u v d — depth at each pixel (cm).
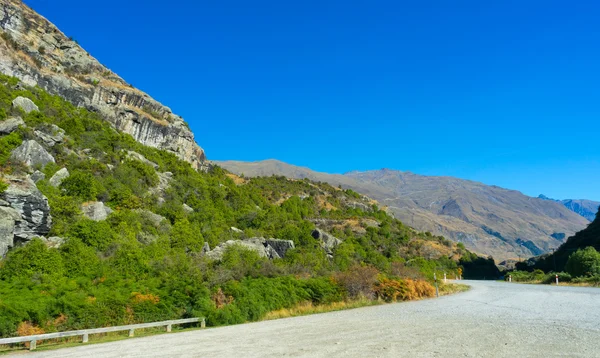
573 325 1487
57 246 2528
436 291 3144
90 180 3750
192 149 9281
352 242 6775
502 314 1880
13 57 6519
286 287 2325
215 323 1817
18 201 2602
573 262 4550
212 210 5212
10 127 4059
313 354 1038
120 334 1584
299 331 1482
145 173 5116
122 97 8331
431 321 1673
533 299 2608
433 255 8994
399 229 10619
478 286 4306
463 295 3166
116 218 3303
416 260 6800
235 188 7956
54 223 2864
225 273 2308
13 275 2027
